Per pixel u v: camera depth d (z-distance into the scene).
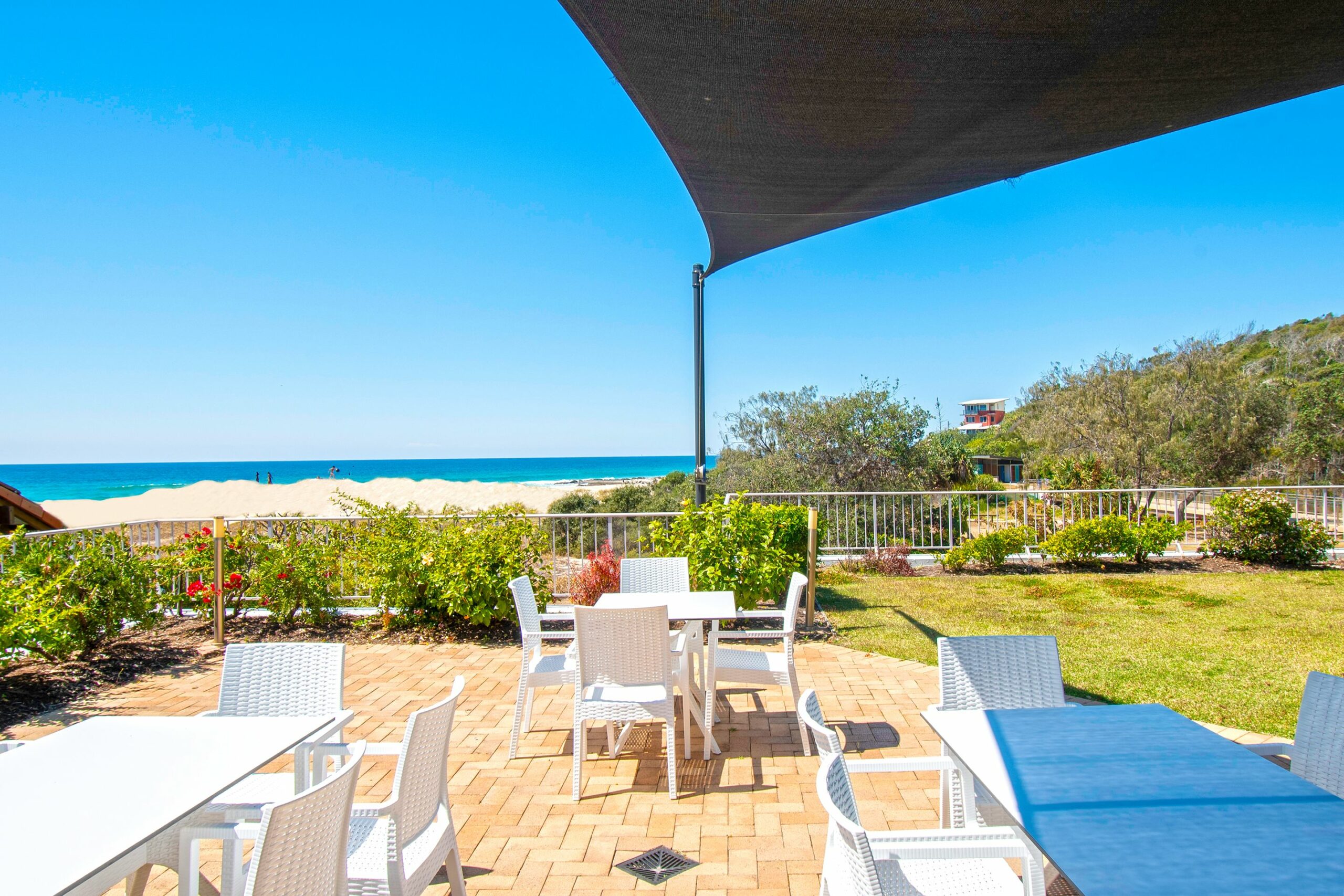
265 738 2.12
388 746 2.43
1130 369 15.59
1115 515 9.58
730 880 2.64
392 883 1.95
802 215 4.87
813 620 6.63
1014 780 1.82
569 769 3.64
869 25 2.54
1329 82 3.06
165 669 5.49
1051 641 2.81
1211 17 2.45
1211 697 4.46
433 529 6.63
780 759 3.74
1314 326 21.31
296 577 6.43
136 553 6.11
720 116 3.34
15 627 4.71
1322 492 9.61
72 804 1.70
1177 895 1.32
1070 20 2.49
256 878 1.38
